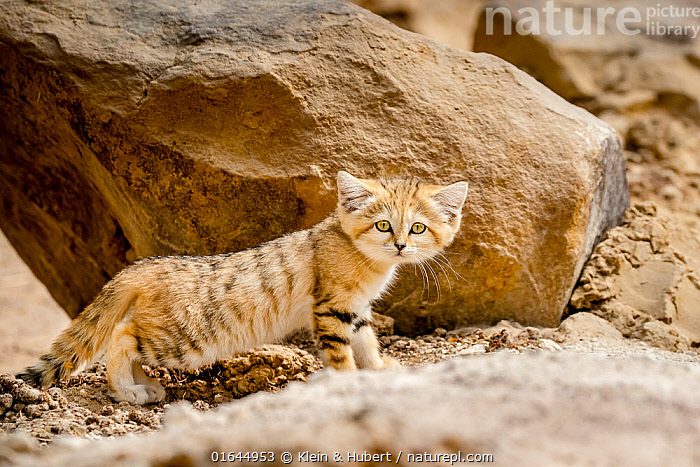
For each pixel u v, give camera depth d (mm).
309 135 13992
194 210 14352
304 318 12844
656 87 26875
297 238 12906
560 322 15094
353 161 14008
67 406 11906
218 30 14641
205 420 8203
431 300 14594
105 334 12523
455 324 14789
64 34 14594
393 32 15188
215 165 13867
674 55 28016
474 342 13797
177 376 13359
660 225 16984
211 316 12242
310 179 13773
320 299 12492
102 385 12945
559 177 14438
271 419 7418
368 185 12477
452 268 14273
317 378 9047
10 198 18453
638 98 26406
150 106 14039
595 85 27312
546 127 14836
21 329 25141
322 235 12727
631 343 14148
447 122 14453
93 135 14484
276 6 15344
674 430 6590
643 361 8992
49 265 19219
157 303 12164
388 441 6363
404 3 34375
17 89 15172
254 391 12898
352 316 12664
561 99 16484
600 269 15492
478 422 6691
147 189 14508
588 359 9016
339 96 14281
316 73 14312
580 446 6293
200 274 12422
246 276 12461
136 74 14180
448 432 6477
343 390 8078
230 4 15367
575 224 14508
